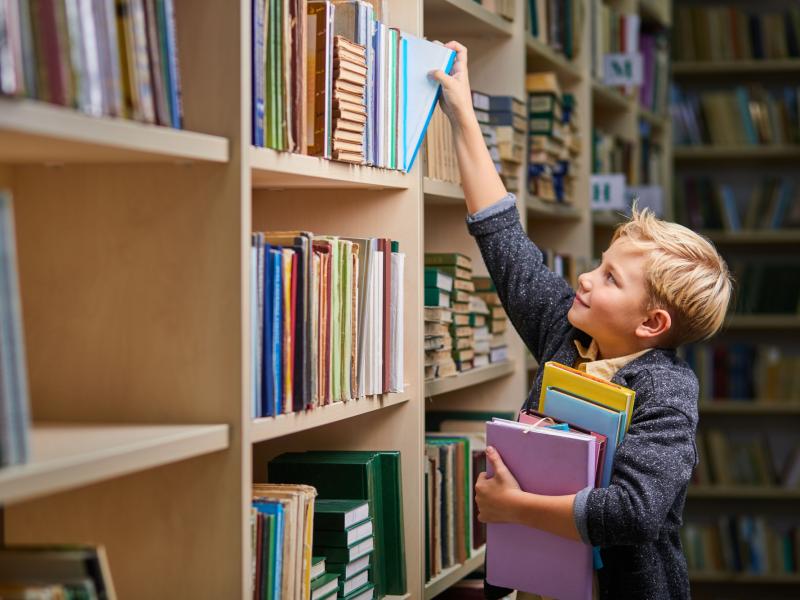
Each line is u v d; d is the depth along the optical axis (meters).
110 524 1.43
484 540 2.46
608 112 4.14
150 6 1.22
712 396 5.20
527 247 2.06
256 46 1.41
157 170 1.38
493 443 1.69
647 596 1.74
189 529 1.39
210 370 1.37
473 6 2.38
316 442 2.06
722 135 5.25
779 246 5.32
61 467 1.03
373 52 1.79
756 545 5.09
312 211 2.06
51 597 1.06
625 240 1.83
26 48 1.01
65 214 1.41
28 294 1.42
